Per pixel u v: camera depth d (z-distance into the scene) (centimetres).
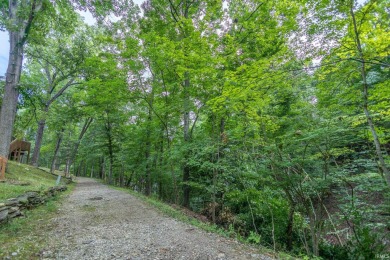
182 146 918
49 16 1100
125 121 1766
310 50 545
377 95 570
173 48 797
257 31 794
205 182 928
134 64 943
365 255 574
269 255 385
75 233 453
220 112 766
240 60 797
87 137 2384
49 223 513
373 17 493
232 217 783
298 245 707
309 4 500
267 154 726
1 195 549
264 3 768
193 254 366
